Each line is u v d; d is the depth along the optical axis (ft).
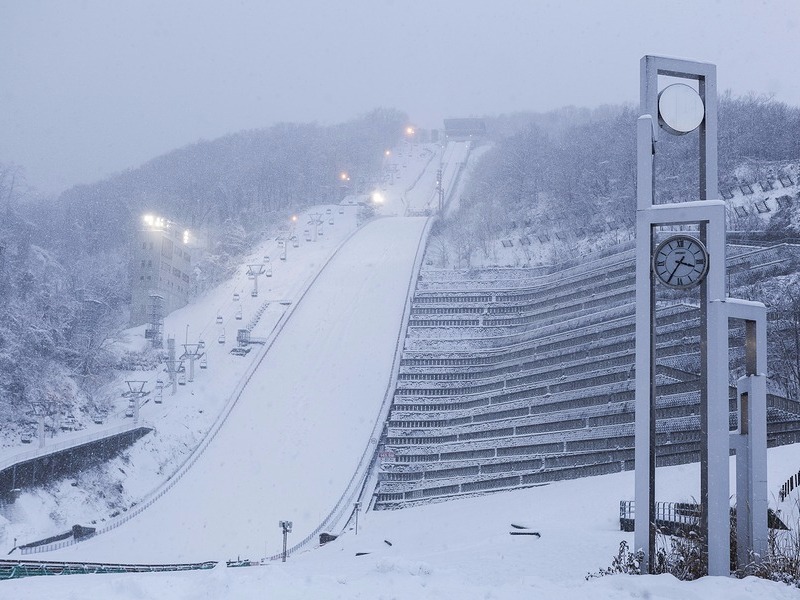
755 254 250.37
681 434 189.57
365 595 38.83
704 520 55.47
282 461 277.23
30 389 301.63
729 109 508.12
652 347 58.08
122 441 276.62
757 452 57.31
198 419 317.22
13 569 100.78
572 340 283.59
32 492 230.68
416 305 392.27
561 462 223.30
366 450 279.08
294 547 210.79
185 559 205.05
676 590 42.55
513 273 418.51
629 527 128.67
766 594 42.68
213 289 517.96
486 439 255.50
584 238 479.00
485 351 330.54
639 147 60.49
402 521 210.79
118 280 531.50
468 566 86.17
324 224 643.86
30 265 450.30
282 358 370.53
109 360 376.27
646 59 61.05
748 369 59.00
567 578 76.43
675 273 57.62
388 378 332.80
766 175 405.18
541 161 633.61
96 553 209.15
